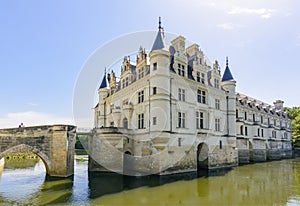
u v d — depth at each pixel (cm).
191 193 1803
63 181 2233
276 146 5550
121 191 1830
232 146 3538
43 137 2478
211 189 1942
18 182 2208
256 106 5159
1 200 1590
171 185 2048
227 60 3894
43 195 1714
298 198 1686
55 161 2458
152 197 1669
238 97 4650
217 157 3212
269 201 1608
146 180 2241
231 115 3559
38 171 2978
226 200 1625
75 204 1495
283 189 1983
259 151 4741
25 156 4706
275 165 3838
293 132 6675
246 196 1739
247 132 4434
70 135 2564
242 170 3095
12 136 2339
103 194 1738
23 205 1479
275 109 6294
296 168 3397
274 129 5572
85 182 2180
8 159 4481
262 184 2181
